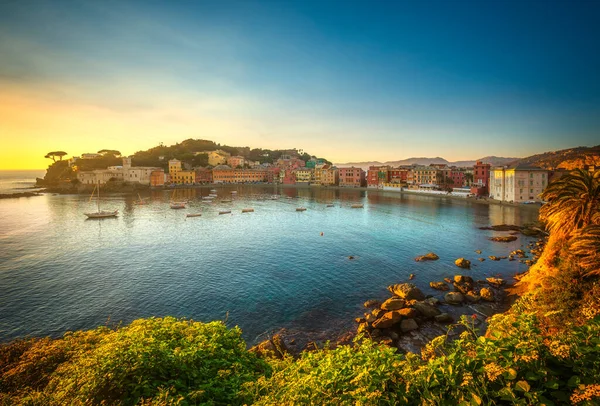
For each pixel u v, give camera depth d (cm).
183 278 4656
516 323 668
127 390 876
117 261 5519
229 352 1202
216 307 3691
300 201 14975
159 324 1314
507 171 11950
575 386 527
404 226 8562
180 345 1153
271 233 7900
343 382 732
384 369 684
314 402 702
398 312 3145
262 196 17275
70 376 968
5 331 3216
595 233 2306
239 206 13250
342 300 3838
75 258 5700
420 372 632
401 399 624
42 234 7706
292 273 4850
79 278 4666
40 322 3381
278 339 2738
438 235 7381
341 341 2867
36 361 1217
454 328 3027
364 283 4384
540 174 11325
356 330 3091
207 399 909
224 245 6669
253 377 1091
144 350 970
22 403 879
